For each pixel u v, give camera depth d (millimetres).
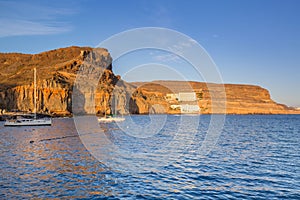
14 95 126500
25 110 119875
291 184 15430
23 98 126562
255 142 35625
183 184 15320
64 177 16594
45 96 126438
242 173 17891
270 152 26734
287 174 17672
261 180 16234
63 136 42469
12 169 18703
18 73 166250
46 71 151250
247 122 96438
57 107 125625
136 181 15781
